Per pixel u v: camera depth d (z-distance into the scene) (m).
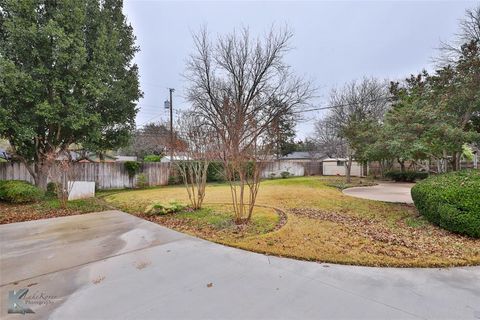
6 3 6.95
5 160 10.52
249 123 5.10
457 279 2.52
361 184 12.95
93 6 8.67
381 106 16.81
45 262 3.01
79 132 8.97
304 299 2.16
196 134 6.37
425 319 1.88
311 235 4.00
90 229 4.55
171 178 14.05
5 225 4.89
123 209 6.76
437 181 4.92
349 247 3.46
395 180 15.18
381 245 3.55
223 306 2.05
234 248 3.46
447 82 6.12
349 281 2.48
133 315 1.94
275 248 3.39
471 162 14.35
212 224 4.78
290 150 22.95
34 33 7.08
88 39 8.59
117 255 3.24
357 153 12.40
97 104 9.09
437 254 3.18
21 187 7.33
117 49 9.77
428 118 5.87
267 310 1.99
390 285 2.40
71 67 7.80
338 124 16.98
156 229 4.51
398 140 6.31
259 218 5.13
